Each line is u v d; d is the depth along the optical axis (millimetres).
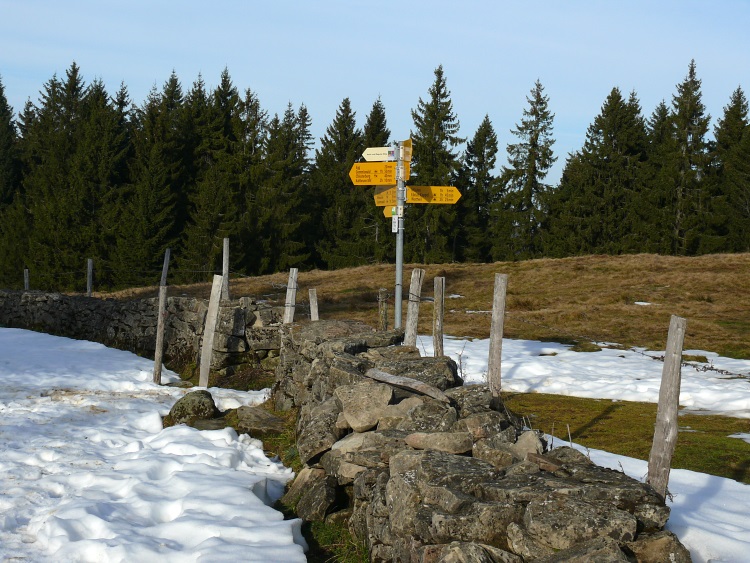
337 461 6844
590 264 38719
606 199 61125
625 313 26281
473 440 5949
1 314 23250
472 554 4324
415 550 4785
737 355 18266
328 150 72500
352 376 7965
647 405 12109
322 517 6641
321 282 38344
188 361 16016
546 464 5168
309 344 10375
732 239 58375
